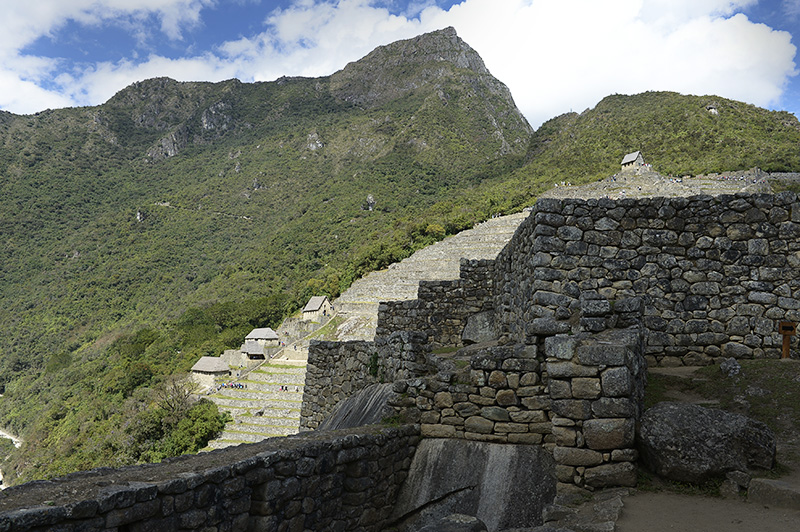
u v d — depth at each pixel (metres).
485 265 14.34
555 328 6.81
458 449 6.94
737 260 8.78
